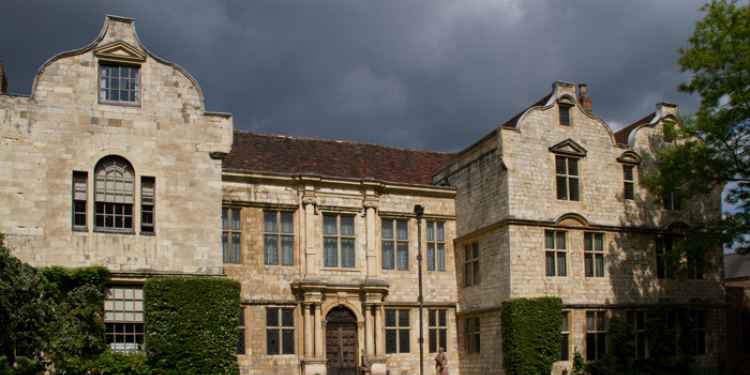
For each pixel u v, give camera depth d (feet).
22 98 93.15
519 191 113.70
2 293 82.23
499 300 113.19
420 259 108.58
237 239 112.37
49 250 91.40
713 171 112.47
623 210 121.29
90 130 95.40
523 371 107.45
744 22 107.96
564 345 113.60
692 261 121.19
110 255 93.91
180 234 97.50
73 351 87.97
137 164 96.89
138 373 90.99
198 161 99.86
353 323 117.60
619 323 116.67
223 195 111.55
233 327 97.35
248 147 124.36
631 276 120.26
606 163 121.08
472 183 122.42
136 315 94.63
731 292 133.39
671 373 116.78
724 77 109.91
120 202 95.91
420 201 124.77
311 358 111.55
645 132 125.18
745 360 131.95
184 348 93.91
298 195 116.57
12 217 90.63
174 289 94.58
